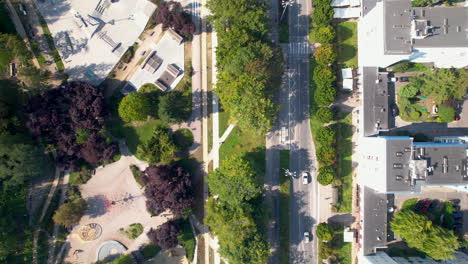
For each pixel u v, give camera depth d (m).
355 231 90.94
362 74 87.12
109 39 88.81
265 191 90.88
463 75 82.31
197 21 89.69
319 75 84.06
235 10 78.12
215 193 83.69
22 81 87.44
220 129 90.38
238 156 82.75
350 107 90.50
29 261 88.69
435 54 81.56
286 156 90.62
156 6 88.81
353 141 90.69
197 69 90.06
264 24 80.75
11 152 79.31
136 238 90.88
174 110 86.00
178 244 90.81
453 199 90.06
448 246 78.38
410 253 89.81
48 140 86.31
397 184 75.69
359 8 88.19
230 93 78.00
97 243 90.62
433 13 76.62
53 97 83.12
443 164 76.38
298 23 90.31
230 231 77.50
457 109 88.94
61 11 88.38
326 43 85.94
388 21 75.62
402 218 83.25
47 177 89.06
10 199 87.31
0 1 86.38
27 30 87.88
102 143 84.56
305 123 90.69
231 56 79.94
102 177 90.06
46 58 88.31
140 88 89.31
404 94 87.12
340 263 91.00
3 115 82.31
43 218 89.00
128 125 89.69
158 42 89.31
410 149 75.69
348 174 90.75
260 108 76.62
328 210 90.94
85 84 82.75
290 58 90.44
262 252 80.06
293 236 91.19
